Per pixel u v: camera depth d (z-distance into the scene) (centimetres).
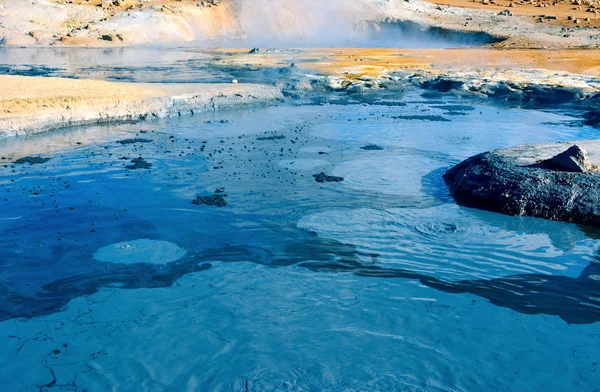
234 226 1112
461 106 2512
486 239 1073
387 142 1820
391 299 852
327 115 2278
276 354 720
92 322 787
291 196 1283
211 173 1450
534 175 1242
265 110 2383
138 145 1731
